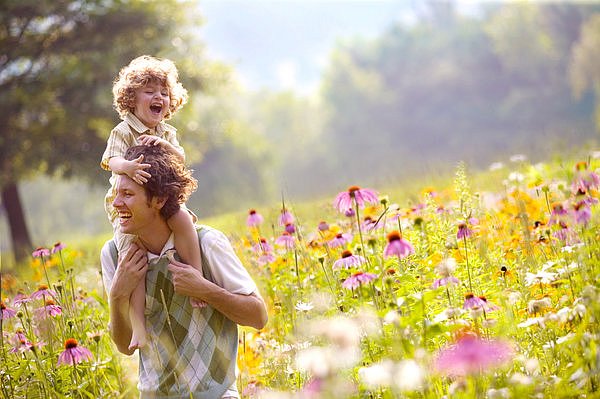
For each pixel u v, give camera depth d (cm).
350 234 652
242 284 427
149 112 508
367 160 10544
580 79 7738
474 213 657
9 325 653
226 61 3447
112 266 459
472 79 10431
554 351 412
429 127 10475
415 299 449
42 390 528
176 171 431
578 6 9925
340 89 10975
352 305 476
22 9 2842
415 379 324
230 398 423
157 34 3067
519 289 486
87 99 2745
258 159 7406
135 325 427
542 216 679
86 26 2967
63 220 10025
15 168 2900
